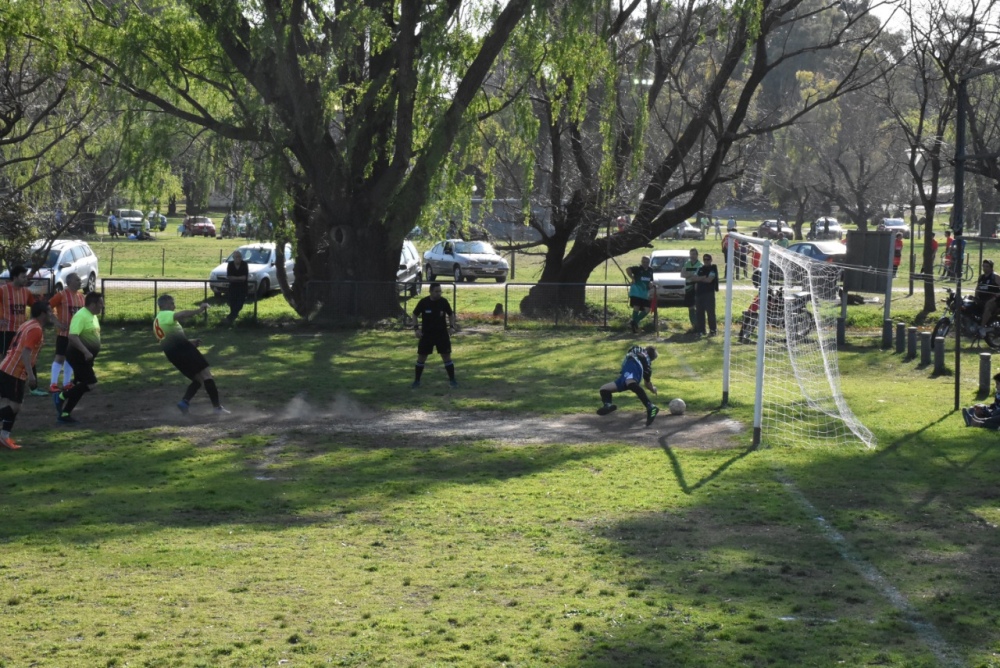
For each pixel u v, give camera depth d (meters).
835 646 6.57
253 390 17.16
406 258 36.84
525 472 11.67
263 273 33.94
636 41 28.06
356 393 17.02
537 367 20.16
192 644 6.56
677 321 27.47
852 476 11.49
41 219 29.36
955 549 8.77
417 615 7.11
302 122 24.28
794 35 78.94
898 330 22.73
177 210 93.12
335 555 8.52
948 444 13.22
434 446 13.12
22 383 12.72
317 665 6.25
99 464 11.86
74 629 6.81
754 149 32.16
